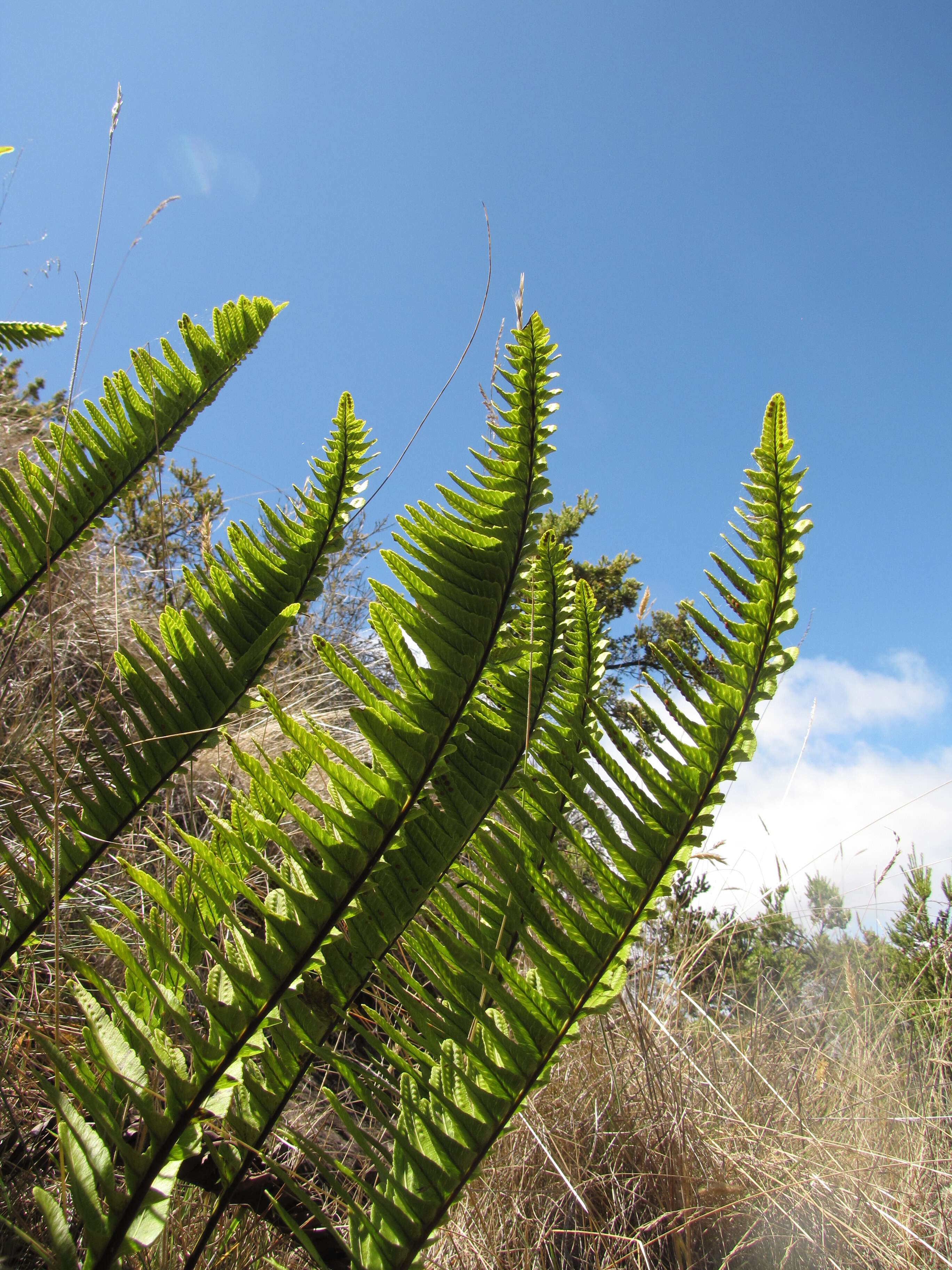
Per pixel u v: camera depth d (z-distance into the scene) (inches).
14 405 133.3
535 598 40.2
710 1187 69.4
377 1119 31.3
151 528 110.7
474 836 33.0
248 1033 32.4
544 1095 76.7
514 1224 60.4
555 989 31.0
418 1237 30.6
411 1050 33.8
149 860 69.8
